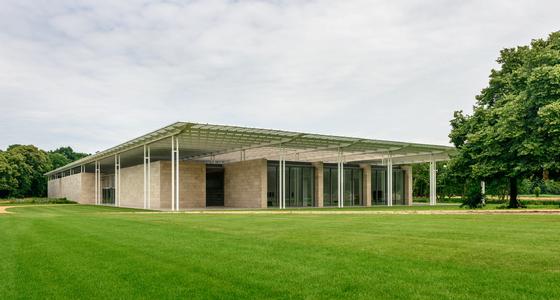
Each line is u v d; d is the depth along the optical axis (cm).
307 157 5369
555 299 638
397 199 5291
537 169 2881
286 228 1612
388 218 2084
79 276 845
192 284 766
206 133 3394
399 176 5331
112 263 959
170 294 708
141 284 773
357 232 1442
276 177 4331
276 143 3938
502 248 1047
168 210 3662
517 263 879
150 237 1384
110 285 772
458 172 3528
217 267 892
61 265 951
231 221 1997
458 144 3862
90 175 6262
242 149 4431
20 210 3803
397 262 911
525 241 1163
